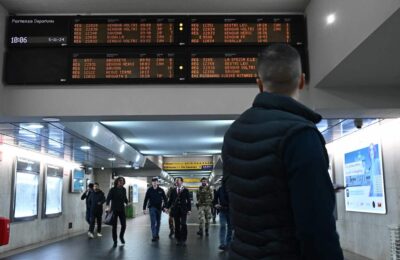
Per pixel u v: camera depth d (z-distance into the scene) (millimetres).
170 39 6309
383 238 9297
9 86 6352
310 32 6258
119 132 14117
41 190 15445
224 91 6344
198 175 43688
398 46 4672
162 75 6281
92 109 6312
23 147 13383
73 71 6301
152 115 6320
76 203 19656
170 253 11078
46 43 6293
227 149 1996
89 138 11195
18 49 6352
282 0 6207
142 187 41656
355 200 10836
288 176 1680
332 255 1572
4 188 12469
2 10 6250
